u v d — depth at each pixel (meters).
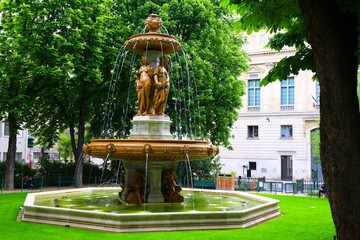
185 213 10.17
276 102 46.81
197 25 26.06
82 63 23.80
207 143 13.04
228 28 28.53
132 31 25.19
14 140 24.22
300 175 44.50
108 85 26.83
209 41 26.45
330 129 5.15
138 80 13.90
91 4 24.34
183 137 26.27
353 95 5.10
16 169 27.14
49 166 30.62
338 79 5.01
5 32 24.95
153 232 9.63
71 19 22.73
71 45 22.05
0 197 18.59
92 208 12.20
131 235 9.12
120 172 30.58
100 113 29.50
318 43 5.05
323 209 15.69
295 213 14.34
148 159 12.35
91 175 31.92
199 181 26.86
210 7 25.72
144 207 12.41
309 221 12.35
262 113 47.28
